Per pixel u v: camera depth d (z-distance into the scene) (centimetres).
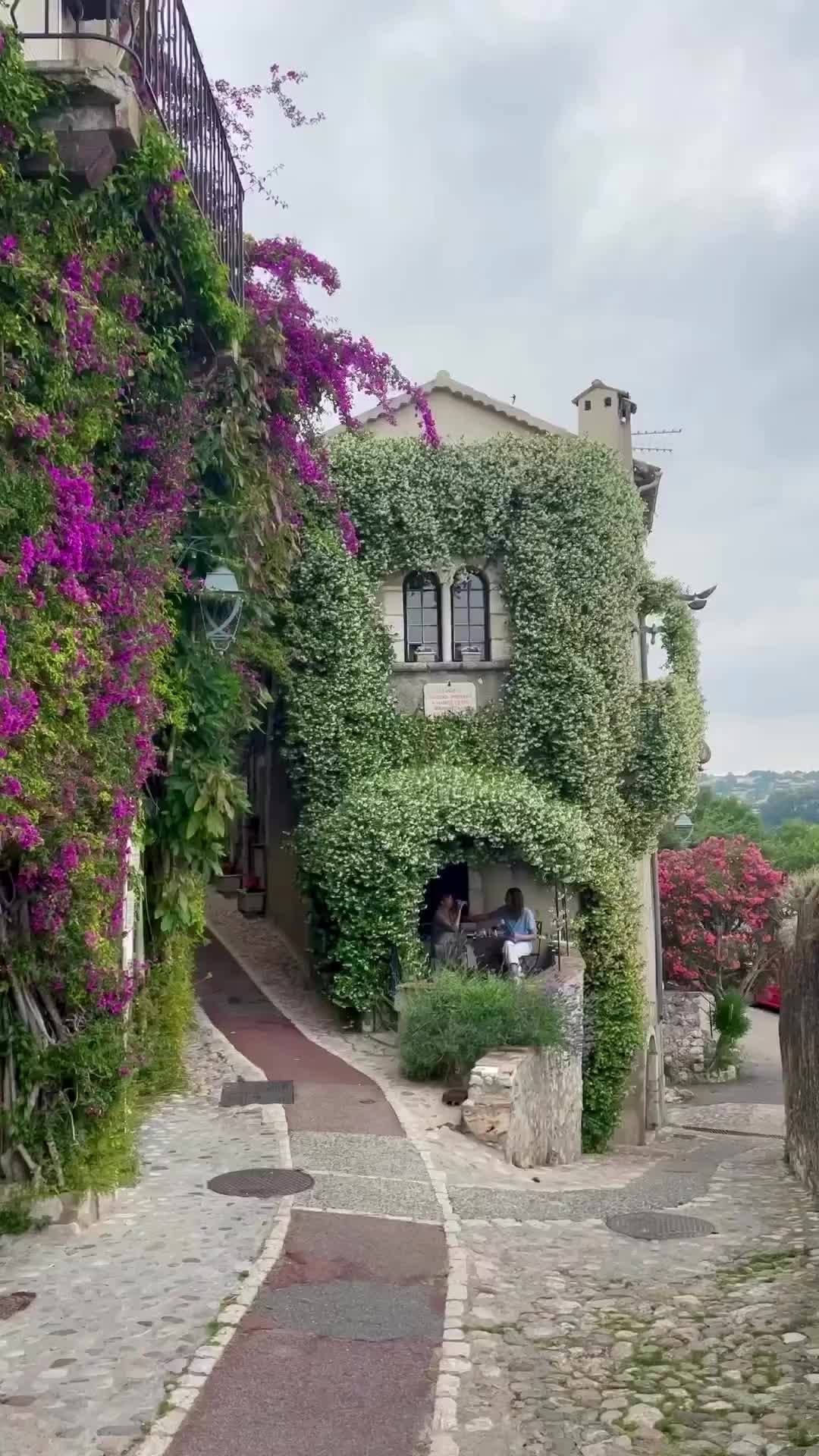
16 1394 505
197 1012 1553
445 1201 831
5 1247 693
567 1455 471
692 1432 491
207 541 1084
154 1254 684
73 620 698
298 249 1299
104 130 737
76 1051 732
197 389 1027
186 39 902
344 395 1324
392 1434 483
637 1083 1859
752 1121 2248
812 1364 564
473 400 1845
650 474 2070
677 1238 806
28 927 714
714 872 3083
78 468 716
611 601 1747
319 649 1645
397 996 1385
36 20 816
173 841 1126
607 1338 596
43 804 669
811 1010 1084
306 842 1630
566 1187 966
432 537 1706
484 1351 572
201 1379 521
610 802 1775
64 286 700
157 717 852
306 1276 660
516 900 1655
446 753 1709
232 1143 952
